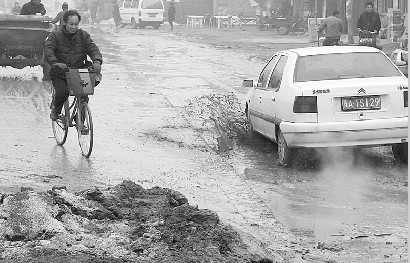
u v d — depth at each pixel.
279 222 10.47
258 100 15.56
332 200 11.70
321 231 10.08
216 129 17.42
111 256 8.27
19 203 9.27
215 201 11.48
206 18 89.19
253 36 62.72
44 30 28.03
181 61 36.53
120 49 44.94
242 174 13.41
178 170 13.54
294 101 13.66
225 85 26.45
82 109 14.69
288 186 12.58
